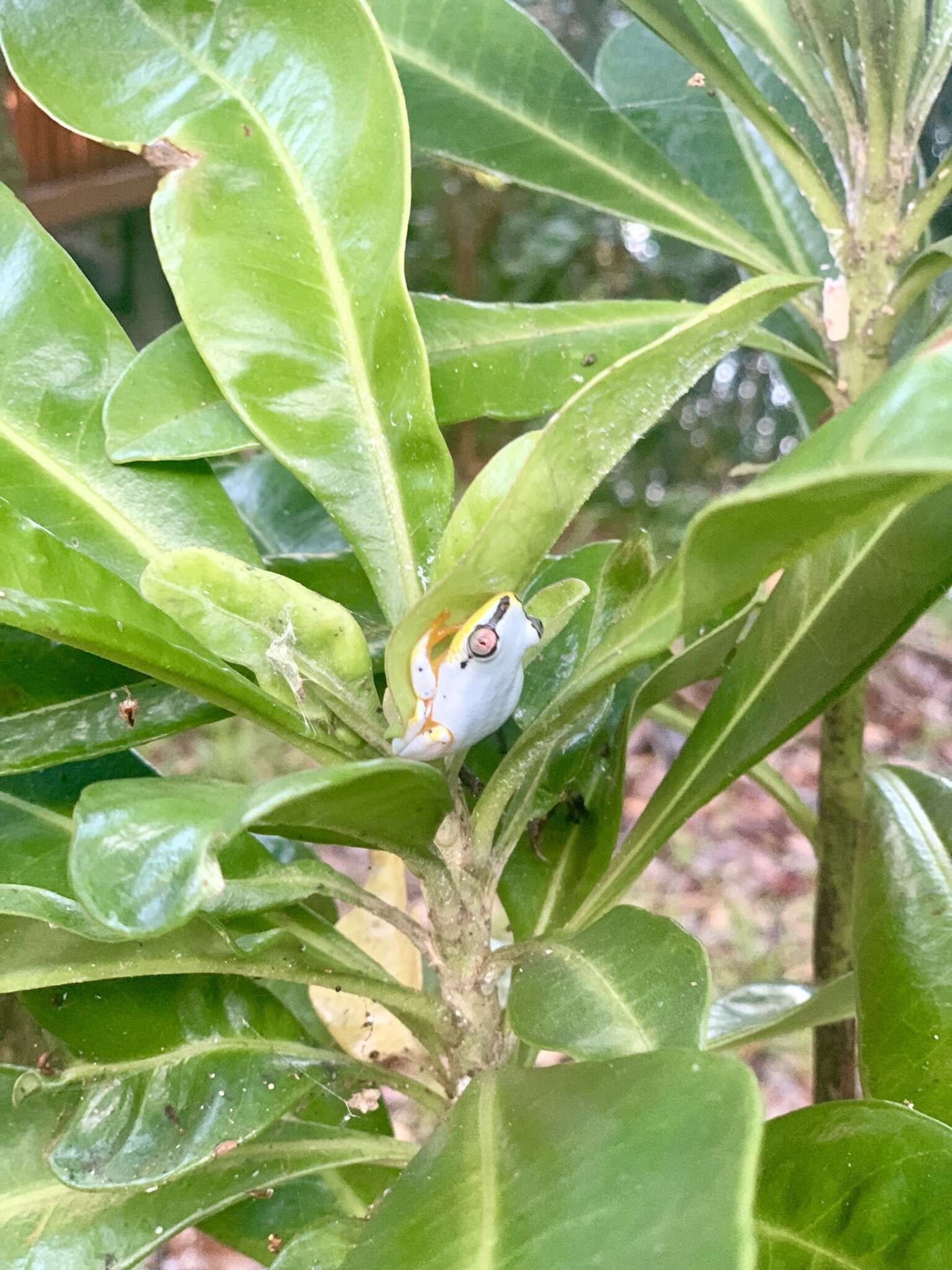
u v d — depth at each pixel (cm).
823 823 34
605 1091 14
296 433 21
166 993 22
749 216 36
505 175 30
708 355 15
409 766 14
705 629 31
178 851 12
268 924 23
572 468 15
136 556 21
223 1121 21
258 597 17
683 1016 16
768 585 30
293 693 18
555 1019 17
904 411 11
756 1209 19
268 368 21
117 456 21
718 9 29
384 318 21
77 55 21
